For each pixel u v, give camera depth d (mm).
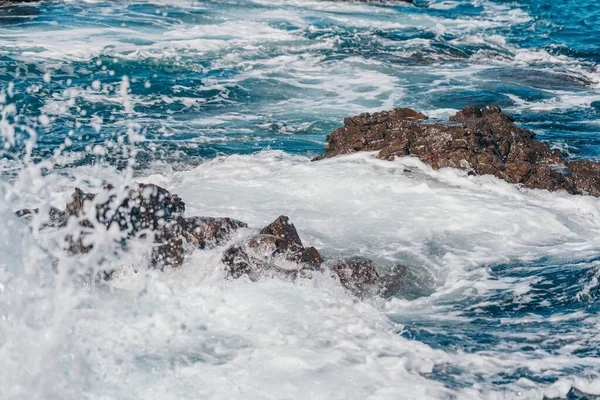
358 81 21781
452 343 7203
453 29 31828
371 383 6289
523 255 9852
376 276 9133
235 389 6207
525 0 41375
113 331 7098
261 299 7918
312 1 37219
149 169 14008
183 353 6777
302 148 15586
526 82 22109
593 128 17344
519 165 12734
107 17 29031
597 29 32312
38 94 18719
